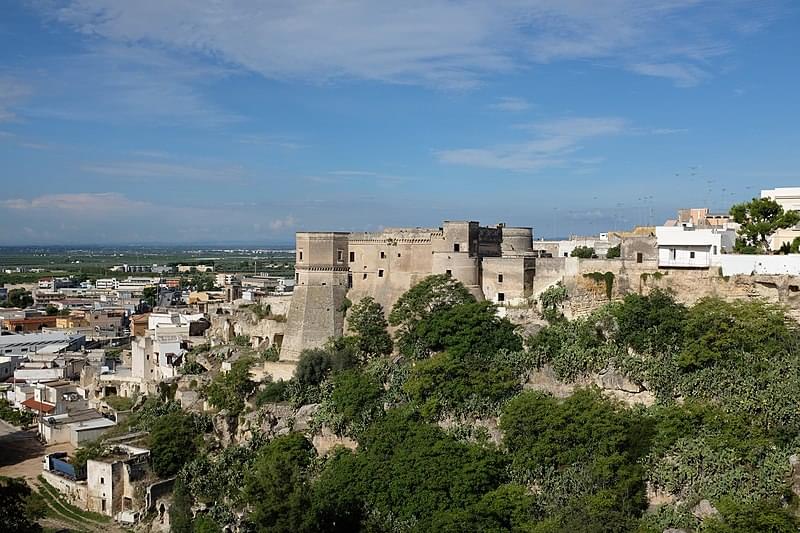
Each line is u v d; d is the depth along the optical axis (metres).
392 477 84.25
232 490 97.88
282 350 127.81
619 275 108.94
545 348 98.88
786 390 80.31
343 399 101.81
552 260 116.19
